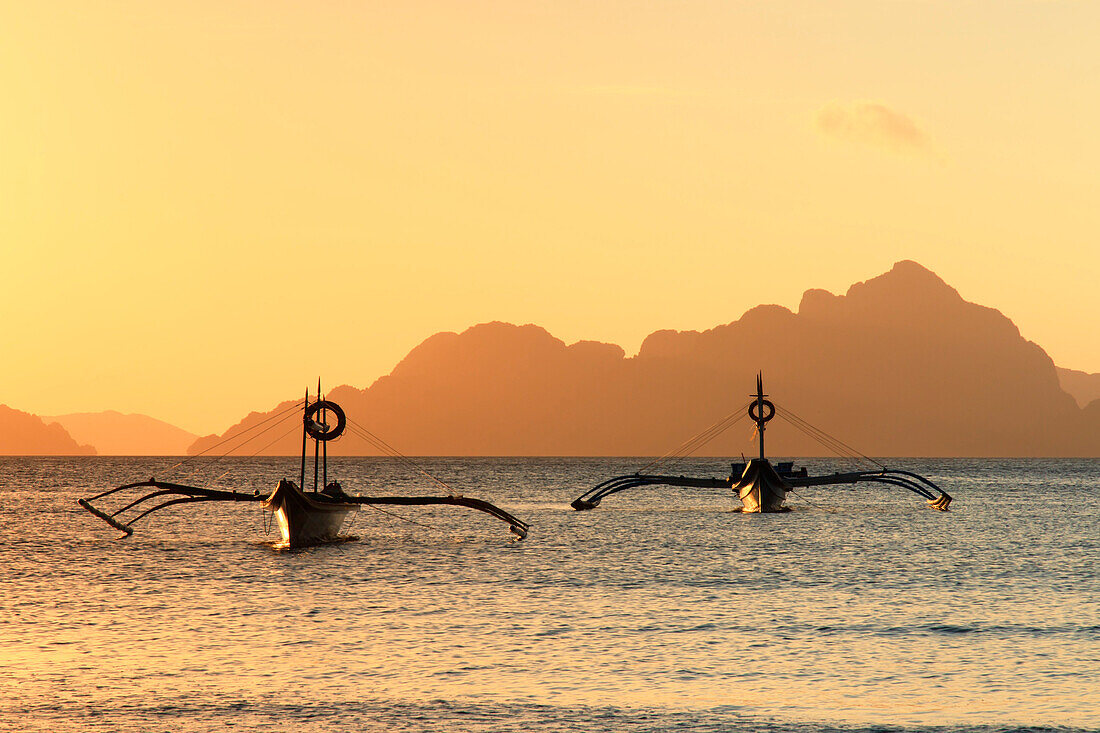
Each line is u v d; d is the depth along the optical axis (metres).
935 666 62.28
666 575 102.00
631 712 52.81
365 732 49.44
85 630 72.00
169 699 54.44
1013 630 72.88
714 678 59.38
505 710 52.97
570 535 147.12
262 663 62.34
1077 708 53.72
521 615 78.44
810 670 61.28
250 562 111.12
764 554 122.12
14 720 50.88
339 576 100.25
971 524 172.50
